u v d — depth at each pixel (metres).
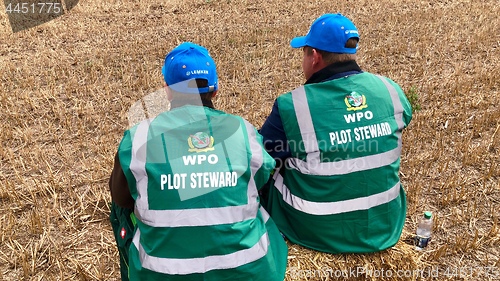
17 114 5.52
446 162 4.60
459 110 5.62
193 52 2.32
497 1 10.84
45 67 7.23
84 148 4.95
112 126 5.43
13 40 8.44
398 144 2.79
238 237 2.18
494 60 7.29
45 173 4.46
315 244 2.84
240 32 8.73
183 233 2.13
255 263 2.23
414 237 3.43
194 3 10.83
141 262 2.22
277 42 8.22
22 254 3.36
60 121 5.48
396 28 8.91
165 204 2.13
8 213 3.89
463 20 9.37
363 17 9.74
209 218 2.14
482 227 3.73
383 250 2.88
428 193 4.16
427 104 5.87
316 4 10.72
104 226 3.79
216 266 2.17
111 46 8.19
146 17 9.94
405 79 6.62
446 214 3.89
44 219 3.84
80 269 3.28
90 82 6.64
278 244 2.52
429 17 9.62
